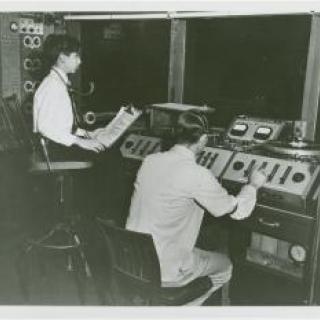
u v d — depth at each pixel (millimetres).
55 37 3135
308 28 3096
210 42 3627
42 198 3941
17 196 3898
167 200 2176
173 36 3725
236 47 3496
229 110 3598
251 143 2992
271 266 2727
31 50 4625
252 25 3385
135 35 4188
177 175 2158
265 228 2652
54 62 3166
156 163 2240
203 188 2133
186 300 2162
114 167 3691
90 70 4477
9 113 3746
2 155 3625
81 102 4516
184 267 2252
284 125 2988
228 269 2430
